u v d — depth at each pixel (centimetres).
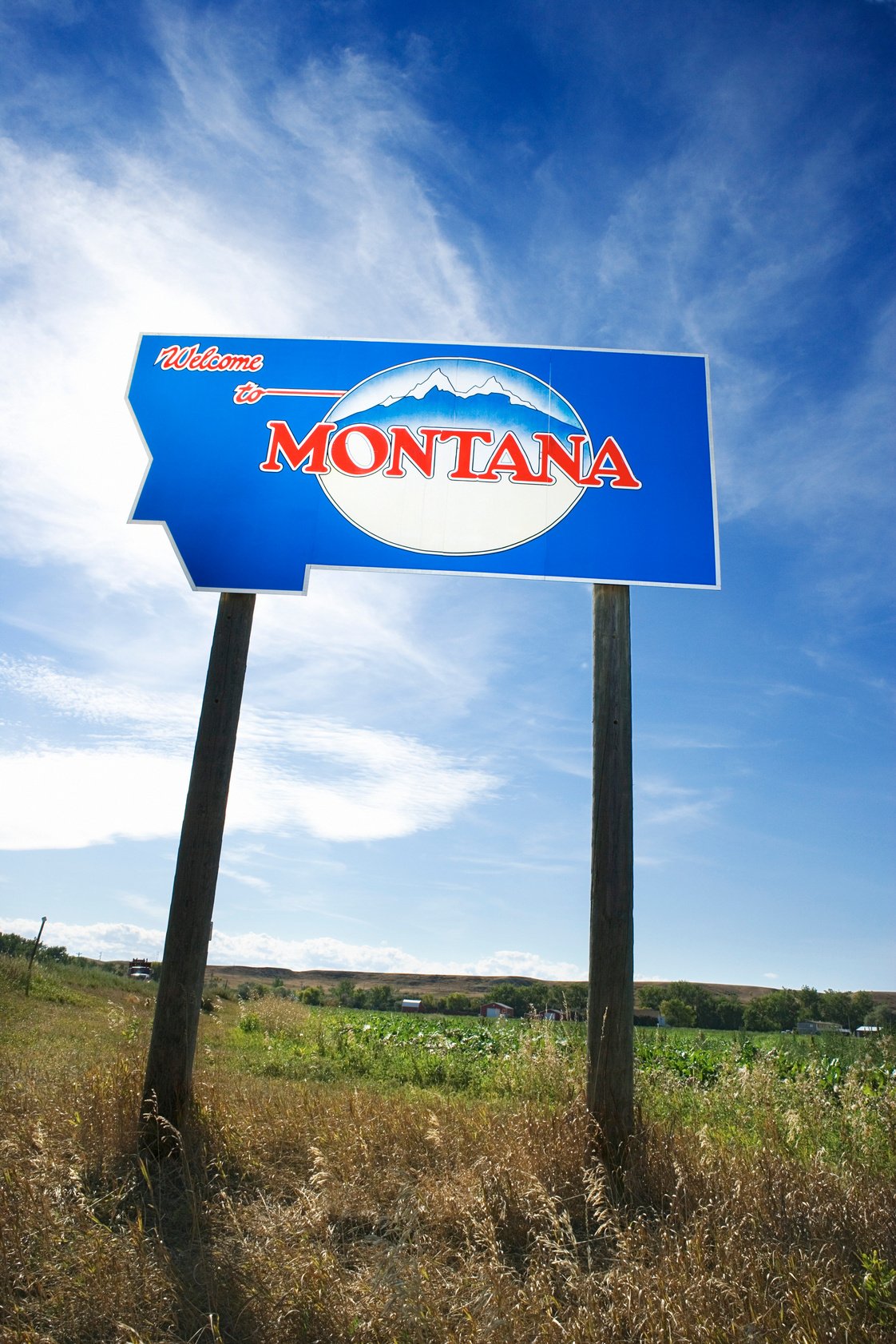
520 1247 416
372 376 715
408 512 680
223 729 612
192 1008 557
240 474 692
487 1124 556
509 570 666
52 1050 899
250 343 724
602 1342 311
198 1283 360
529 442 695
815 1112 662
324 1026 1458
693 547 666
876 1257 377
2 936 2442
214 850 586
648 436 694
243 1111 586
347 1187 466
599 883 570
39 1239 376
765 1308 329
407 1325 326
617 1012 543
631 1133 522
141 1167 476
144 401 710
